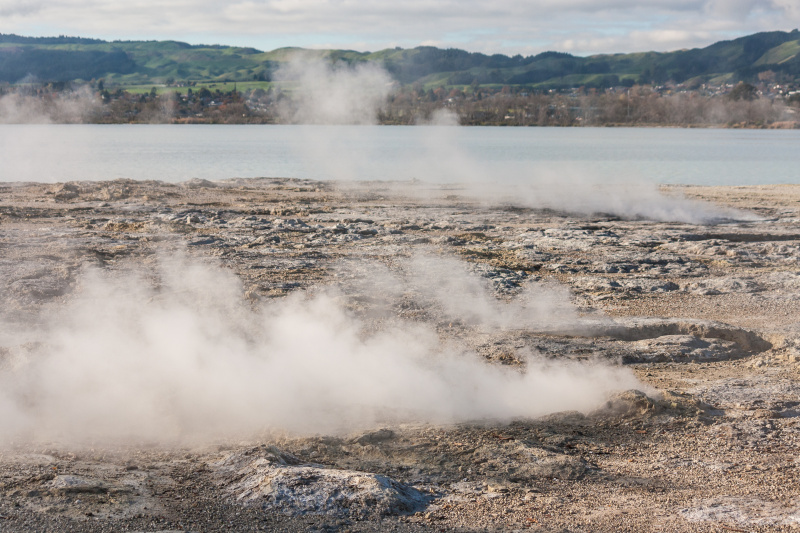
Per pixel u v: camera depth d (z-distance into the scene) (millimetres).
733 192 36250
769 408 7918
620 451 6750
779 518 5047
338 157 69500
